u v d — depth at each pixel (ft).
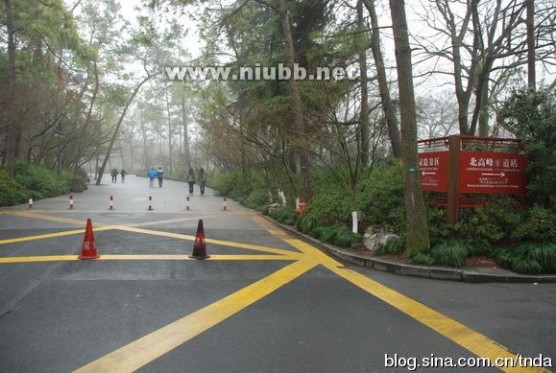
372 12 51.47
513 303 21.21
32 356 14.25
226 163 105.09
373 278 25.85
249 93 61.05
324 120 39.93
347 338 16.26
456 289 23.75
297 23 56.24
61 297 20.52
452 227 29.89
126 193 97.04
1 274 24.45
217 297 21.07
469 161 30.12
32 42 82.64
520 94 31.81
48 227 41.60
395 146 50.96
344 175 46.11
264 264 28.71
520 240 28.86
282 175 63.72
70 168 131.34
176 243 34.96
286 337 16.24
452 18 54.80
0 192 63.10
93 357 14.25
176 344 15.43
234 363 13.99
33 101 74.90
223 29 55.93
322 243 35.22
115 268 26.37
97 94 119.75
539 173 30.07
